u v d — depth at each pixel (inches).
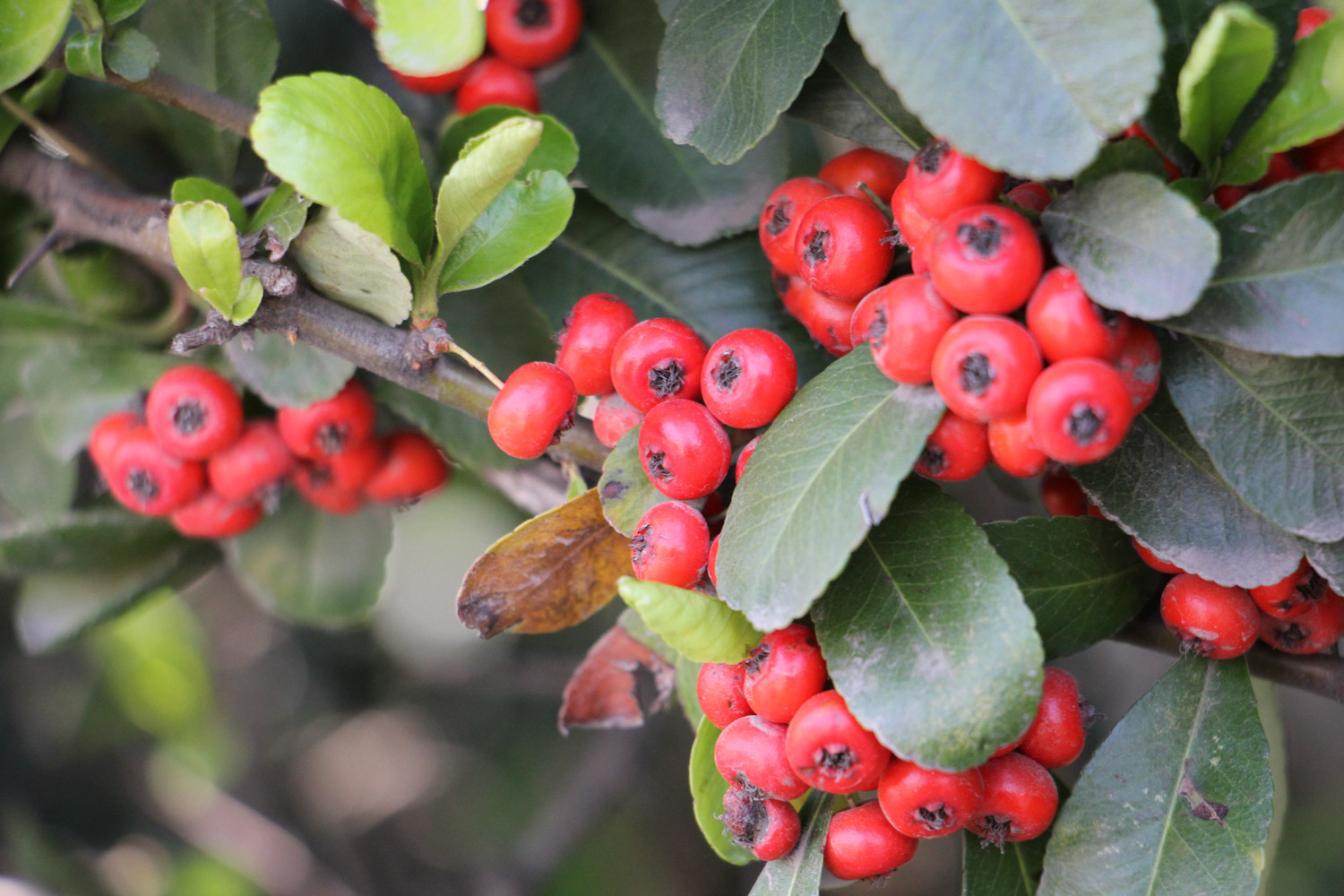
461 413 11.6
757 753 10.0
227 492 11.7
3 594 17.5
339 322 10.5
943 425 9.7
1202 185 9.7
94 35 10.5
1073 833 10.2
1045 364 9.5
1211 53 9.3
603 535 10.4
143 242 11.2
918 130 10.4
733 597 9.6
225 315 10.3
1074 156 9.4
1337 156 9.9
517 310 11.5
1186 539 9.9
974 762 9.6
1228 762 10.2
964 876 10.2
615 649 11.3
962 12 9.5
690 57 10.4
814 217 10.1
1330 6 9.9
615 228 11.4
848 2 9.5
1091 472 10.0
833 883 10.4
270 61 11.5
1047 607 10.3
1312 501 9.7
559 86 11.5
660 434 9.9
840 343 10.3
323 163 9.9
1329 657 10.4
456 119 11.1
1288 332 9.5
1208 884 10.1
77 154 11.5
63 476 12.5
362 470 11.9
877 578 9.8
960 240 9.5
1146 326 9.6
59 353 12.1
